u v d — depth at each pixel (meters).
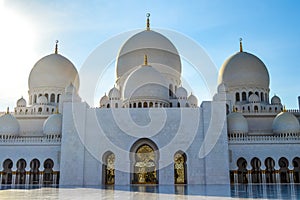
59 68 66.31
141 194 26.62
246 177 53.00
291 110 61.09
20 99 64.94
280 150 50.84
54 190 32.59
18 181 52.44
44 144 51.22
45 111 61.78
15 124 55.53
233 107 58.72
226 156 48.44
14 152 50.97
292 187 36.19
